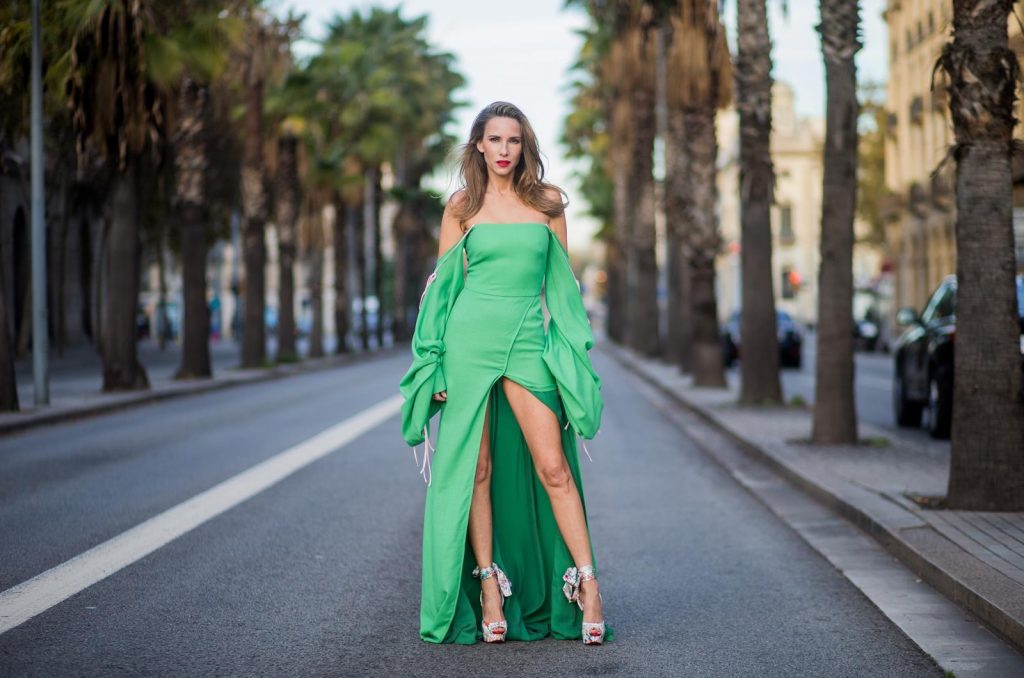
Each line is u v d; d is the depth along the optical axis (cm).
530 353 493
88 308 4328
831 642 504
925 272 4250
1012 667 462
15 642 493
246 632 513
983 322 768
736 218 8456
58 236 3750
